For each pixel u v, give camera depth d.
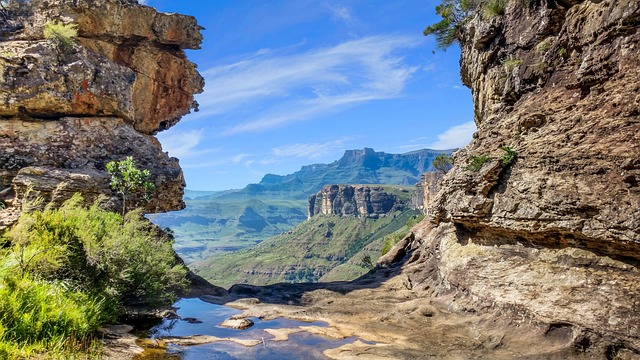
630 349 9.71
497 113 18.61
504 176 14.71
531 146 14.26
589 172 11.62
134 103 27.62
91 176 19.34
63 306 9.59
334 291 20.36
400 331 13.41
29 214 12.71
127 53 26.78
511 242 14.33
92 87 21.69
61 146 20.38
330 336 12.59
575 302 11.12
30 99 19.92
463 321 13.97
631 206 10.17
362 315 15.77
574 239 11.94
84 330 9.60
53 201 17.52
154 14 26.70
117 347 9.82
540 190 12.84
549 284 12.04
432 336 12.83
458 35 25.06
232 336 12.45
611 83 12.79
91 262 12.12
